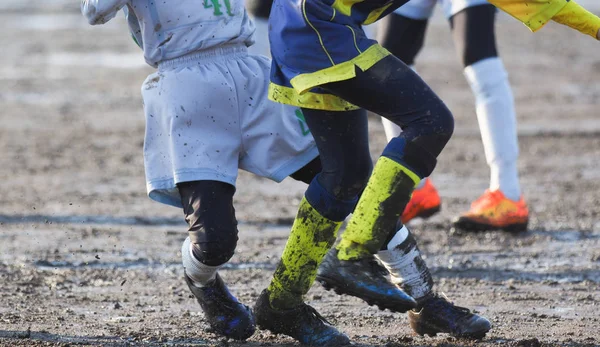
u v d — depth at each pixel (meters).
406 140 14.20
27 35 81.25
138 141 43.62
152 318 19.08
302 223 15.76
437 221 29.47
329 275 16.16
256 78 16.39
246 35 16.66
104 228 28.16
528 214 28.06
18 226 28.22
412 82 14.16
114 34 82.06
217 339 17.23
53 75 62.88
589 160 39.47
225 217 15.80
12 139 43.72
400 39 26.56
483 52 27.73
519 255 25.34
